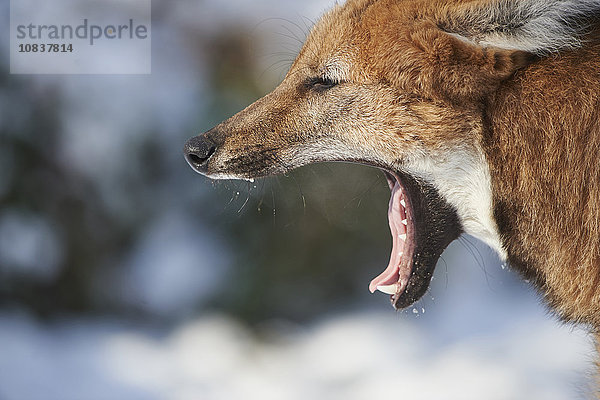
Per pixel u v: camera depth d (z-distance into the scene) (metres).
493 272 14.08
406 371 11.33
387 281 6.78
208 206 13.39
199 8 14.76
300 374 11.70
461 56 5.75
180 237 13.59
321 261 13.54
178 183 13.42
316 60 6.38
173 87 13.80
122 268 13.28
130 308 13.24
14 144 12.74
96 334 12.34
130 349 11.95
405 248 6.53
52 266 12.80
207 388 11.12
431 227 6.36
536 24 5.55
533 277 6.02
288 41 13.24
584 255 5.59
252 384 11.31
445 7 5.89
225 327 12.94
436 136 5.91
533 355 11.36
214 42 14.11
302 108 6.42
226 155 6.57
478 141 5.86
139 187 13.33
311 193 12.39
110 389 10.63
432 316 13.55
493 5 5.65
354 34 6.17
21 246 12.66
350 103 6.19
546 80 5.62
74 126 13.09
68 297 12.87
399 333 12.80
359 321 13.24
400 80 5.94
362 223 13.14
